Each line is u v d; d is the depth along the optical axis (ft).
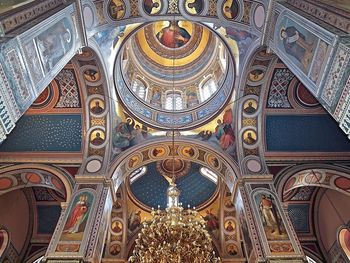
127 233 50.34
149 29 52.03
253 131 39.06
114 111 39.81
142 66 51.65
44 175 36.78
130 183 51.78
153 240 25.43
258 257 28.35
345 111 18.19
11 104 18.28
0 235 41.70
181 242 24.95
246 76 36.88
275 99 38.34
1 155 37.65
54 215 46.19
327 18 20.27
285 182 35.42
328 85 19.79
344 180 36.17
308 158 38.24
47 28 22.30
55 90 37.50
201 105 44.91
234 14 31.40
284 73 36.52
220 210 50.60
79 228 30.76
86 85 37.32
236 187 35.99
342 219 42.37
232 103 40.32
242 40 35.55
